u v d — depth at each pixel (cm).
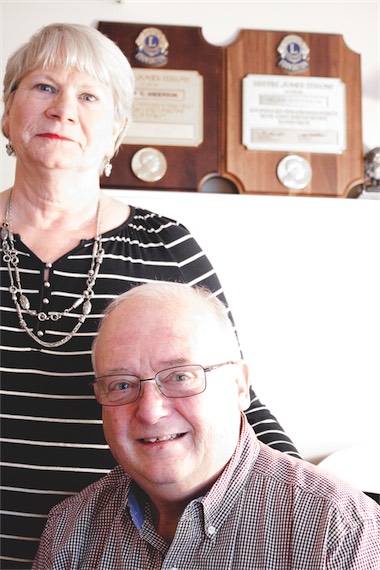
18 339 129
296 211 214
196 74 226
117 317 94
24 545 128
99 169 141
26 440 128
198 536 91
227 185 229
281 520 88
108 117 132
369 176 229
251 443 96
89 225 136
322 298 214
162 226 141
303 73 229
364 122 234
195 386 90
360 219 216
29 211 134
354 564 83
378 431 214
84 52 128
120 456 92
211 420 90
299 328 214
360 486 183
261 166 225
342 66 231
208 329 93
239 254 212
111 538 98
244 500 91
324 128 228
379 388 215
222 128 225
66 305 130
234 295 212
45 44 128
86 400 128
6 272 132
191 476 90
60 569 101
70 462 127
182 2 229
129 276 134
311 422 213
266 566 87
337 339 215
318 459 213
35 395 129
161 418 89
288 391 213
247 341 212
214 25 230
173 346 91
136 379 91
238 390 98
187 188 222
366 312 215
